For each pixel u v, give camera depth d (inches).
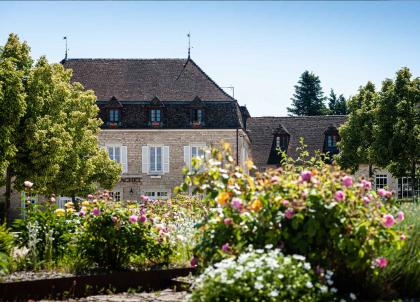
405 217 347.6
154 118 1739.7
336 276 297.7
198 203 675.4
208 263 315.3
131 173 1724.9
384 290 301.3
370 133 1630.2
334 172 305.4
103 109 1744.6
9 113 953.5
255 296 251.0
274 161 2087.8
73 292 371.9
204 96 1777.8
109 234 427.5
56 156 1090.1
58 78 1181.7
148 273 406.9
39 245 451.8
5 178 1090.7
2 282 363.9
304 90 3287.4
